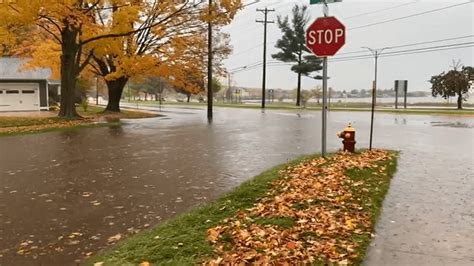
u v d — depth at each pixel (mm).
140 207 6539
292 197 6164
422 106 54969
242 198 6492
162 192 7453
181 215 5840
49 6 20281
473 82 43844
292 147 13195
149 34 31484
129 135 17562
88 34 26156
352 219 5207
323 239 4566
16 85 41125
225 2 26141
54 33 28750
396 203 6004
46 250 4848
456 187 6941
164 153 12172
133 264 4129
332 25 8336
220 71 35844
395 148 12234
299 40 59531
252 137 16312
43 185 8102
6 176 9000
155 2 28000
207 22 27922
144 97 123750
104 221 5871
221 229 4957
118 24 25203
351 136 10383
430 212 5555
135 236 5082
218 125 22766
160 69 31141
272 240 4516
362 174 7770
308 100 79312
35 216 6129
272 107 53250
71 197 7172
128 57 29625
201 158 11172
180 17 28266
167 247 4508
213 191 7477
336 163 8594
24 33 32562
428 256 4156
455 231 4848
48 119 25750
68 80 26703
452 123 23328
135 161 10797
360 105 61406
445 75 45625
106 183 8219
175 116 32625
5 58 42188
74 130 19984
